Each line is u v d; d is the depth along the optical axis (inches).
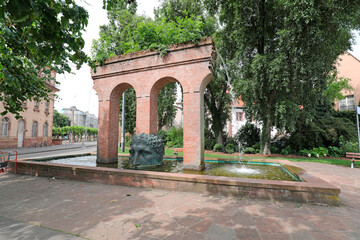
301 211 154.8
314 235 117.8
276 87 489.7
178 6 741.3
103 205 170.2
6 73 184.9
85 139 2133.4
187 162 315.0
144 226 129.9
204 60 313.0
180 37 424.2
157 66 346.0
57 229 127.3
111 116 386.6
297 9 406.6
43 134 1117.7
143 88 358.0
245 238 114.2
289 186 176.7
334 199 167.8
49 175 290.5
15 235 119.3
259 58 488.4
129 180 235.5
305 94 510.6
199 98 315.0
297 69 467.8
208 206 165.9
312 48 450.6
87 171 259.4
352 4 397.7
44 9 99.5
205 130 901.2
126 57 370.6
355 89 820.6
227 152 703.1
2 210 161.2
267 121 609.9
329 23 422.0
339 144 633.6
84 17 117.9
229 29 610.5
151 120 354.6
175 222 135.6
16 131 930.7
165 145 940.6
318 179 201.8
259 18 535.8
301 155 628.7
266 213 150.6
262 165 358.3
